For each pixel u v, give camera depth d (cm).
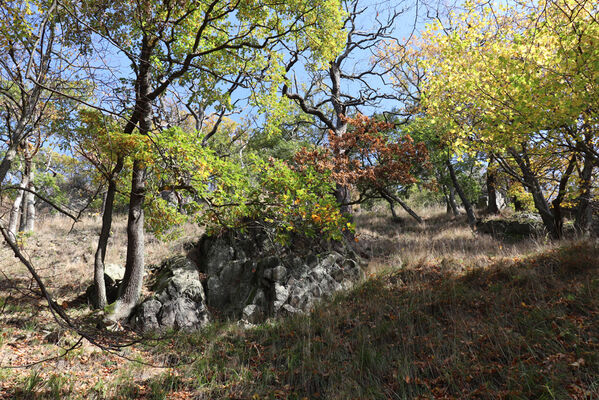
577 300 588
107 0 442
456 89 964
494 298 664
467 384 461
